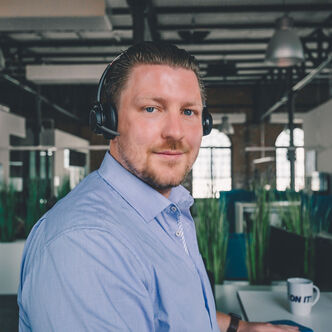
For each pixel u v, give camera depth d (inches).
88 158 274.8
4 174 255.1
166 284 21.5
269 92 380.8
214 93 429.1
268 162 375.6
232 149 430.3
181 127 23.2
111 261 19.0
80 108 386.3
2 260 130.6
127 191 23.4
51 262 18.4
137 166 23.2
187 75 23.6
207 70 303.4
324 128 239.0
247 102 427.5
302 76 275.6
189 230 31.6
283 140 326.3
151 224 23.3
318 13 216.2
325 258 58.2
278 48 128.9
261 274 76.8
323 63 236.4
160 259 21.9
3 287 130.6
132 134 23.3
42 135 305.0
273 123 369.1
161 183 23.4
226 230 83.4
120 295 18.8
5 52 264.5
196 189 86.1
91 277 18.2
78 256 18.4
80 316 17.8
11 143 271.6
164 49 23.5
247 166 421.4
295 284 47.2
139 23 155.6
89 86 382.9
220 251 79.0
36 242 20.6
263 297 54.1
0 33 245.9
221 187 93.1
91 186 23.1
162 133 23.0
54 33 255.6
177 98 23.0
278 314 47.3
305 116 274.8
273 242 73.0
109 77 25.2
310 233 69.9
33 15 126.2
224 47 296.4
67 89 379.2
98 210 20.9
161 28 220.8
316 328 42.7
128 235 20.8
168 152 23.3
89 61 313.0
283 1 197.3
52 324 17.8
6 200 136.6
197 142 24.6
